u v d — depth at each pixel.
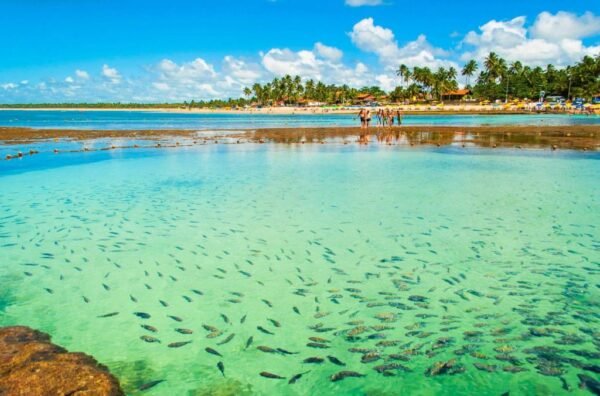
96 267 7.73
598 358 4.81
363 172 18.02
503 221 10.31
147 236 9.51
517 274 7.17
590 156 21.73
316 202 12.60
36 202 12.79
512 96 120.88
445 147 27.31
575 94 105.69
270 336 5.43
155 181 16.25
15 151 25.81
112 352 5.09
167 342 5.31
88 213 11.50
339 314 5.96
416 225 10.12
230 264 7.84
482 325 5.56
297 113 135.62
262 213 11.38
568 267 7.43
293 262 7.91
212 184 15.59
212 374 4.69
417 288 6.72
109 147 28.59
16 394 4.03
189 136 38.69
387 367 4.75
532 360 4.79
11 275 7.38
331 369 4.75
